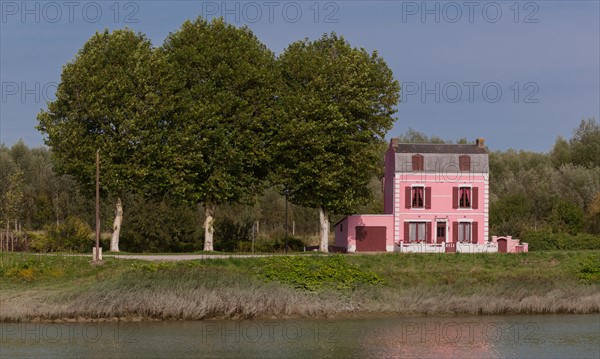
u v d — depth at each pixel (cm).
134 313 4425
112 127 6228
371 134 6619
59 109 6294
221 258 5400
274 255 5741
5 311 4331
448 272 5506
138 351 3741
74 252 6266
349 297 4738
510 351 3812
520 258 5912
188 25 6462
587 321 4528
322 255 5784
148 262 5272
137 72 6144
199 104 6194
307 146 6303
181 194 6144
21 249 6481
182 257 5744
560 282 5072
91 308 4381
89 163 6106
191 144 6172
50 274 5069
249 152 6334
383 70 6775
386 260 5775
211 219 6456
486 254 5978
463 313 4712
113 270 5112
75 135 6094
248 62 6438
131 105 6106
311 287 4828
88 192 6488
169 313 4422
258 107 6406
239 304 4512
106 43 6344
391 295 4806
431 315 4681
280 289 4647
